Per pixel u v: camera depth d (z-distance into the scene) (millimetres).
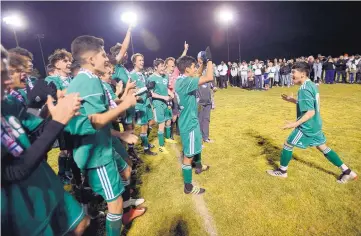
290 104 9359
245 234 2596
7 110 1319
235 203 3133
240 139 5633
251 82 14805
